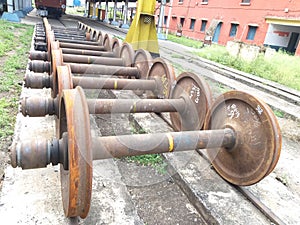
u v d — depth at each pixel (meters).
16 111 4.27
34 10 32.66
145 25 6.95
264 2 18.52
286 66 11.39
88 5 41.41
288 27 17.72
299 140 4.95
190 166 3.36
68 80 2.85
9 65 6.59
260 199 2.89
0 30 11.41
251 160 2.69
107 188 2.75
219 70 10.27
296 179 3.54
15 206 2.33
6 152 3.19
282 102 7.39
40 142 1.97
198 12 24.64
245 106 2.77
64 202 2.08
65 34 10.00
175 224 2.69
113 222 2.36
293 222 2.62
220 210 2.66
